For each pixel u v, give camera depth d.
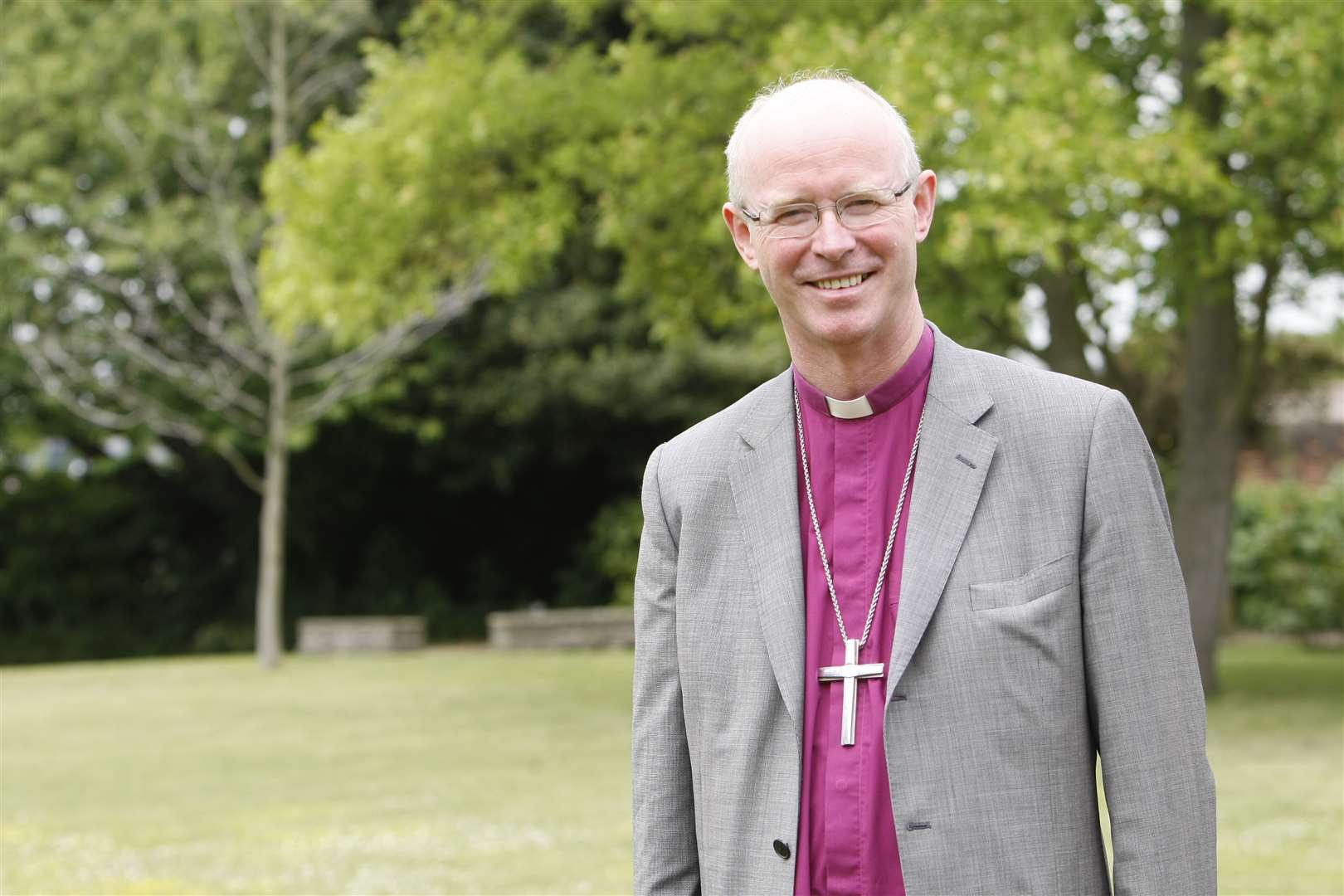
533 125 12.17
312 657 20.20
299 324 18.00
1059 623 1.96
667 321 13.47
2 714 12.60
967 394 2.10
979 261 10.52
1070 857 1.93
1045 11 10.20
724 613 2.17
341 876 6.20
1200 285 11.16
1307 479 23.95
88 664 21.70
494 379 21.95
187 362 20.19
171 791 8.57
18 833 7.29
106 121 18.34
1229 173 11.10
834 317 2.04
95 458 23.86
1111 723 1.95
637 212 12.34
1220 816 7.12
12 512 24.22
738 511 2.20
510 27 14.60
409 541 26.16
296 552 26.00
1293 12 9.51
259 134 19.38
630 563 23.20
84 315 19.31
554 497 25.91
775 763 2.07
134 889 6.00
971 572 1.99
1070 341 12.00
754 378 21.73
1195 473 12.33
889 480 2.12
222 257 18.92
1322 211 10.82
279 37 18.56
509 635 20.88
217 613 25.53
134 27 18.31
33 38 18.78
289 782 8.88
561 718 11.92
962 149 9.38
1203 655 12.29
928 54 9.63
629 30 20.69
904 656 1.97
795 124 2.03
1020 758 1.93
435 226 12.82
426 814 7.70
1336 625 18.72
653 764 2.24
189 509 25.64
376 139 12.27
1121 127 10.40
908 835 1.94
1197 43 11.49
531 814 7.64
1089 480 1.99
